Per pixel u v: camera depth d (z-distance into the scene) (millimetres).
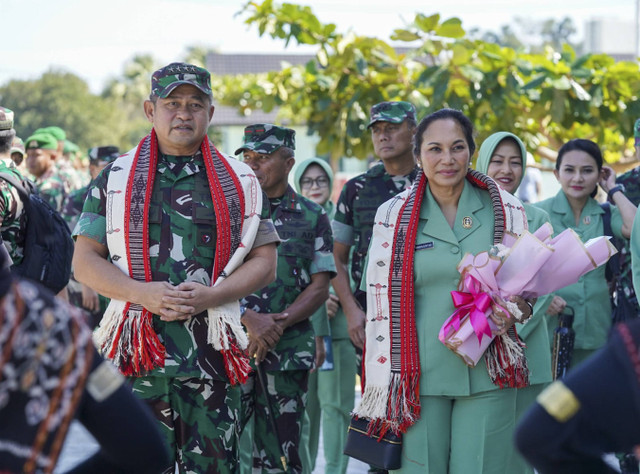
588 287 6230
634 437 1966
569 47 9227
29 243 4723
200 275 4023
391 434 4184
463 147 4211
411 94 9680
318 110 10023
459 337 4008
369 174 6039
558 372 5949
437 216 4262
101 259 4023
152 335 3928
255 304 5410
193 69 4090
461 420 4168
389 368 4184
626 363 1943
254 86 10523
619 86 9141
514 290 4059
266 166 5508
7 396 1888
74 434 8039
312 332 5562
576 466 2061
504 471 4152
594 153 6309
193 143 4109
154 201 4043
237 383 4074
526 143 9961
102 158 8992
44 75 70438
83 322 2016
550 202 6547
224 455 4055
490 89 9109
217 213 4047
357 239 5988
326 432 6660
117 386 2092
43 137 9586
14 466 1885
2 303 1923
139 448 2107
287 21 9812
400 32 9484
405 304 4188
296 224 5551
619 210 6047
